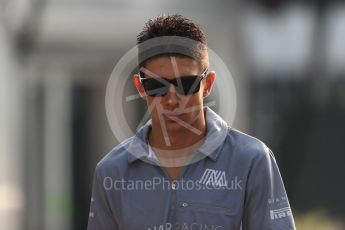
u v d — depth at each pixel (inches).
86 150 1476.4
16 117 1471.5
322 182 1526.8
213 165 451.5
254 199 451.5
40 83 1457.9
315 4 1432.1
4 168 1477.6
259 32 1413.6
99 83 1438.2
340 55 1456.7
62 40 1408.7
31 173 1476.4
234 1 1378.0
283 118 1480.1
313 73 1455.5
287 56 1437.0
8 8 1363.2
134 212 456.8
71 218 1483.8
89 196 1488.7
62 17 1390.3
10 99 1466.5
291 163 1497.3
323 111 1501.0
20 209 1469.0
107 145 1464.1
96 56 1416.1
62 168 1480.1
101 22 1398.9
